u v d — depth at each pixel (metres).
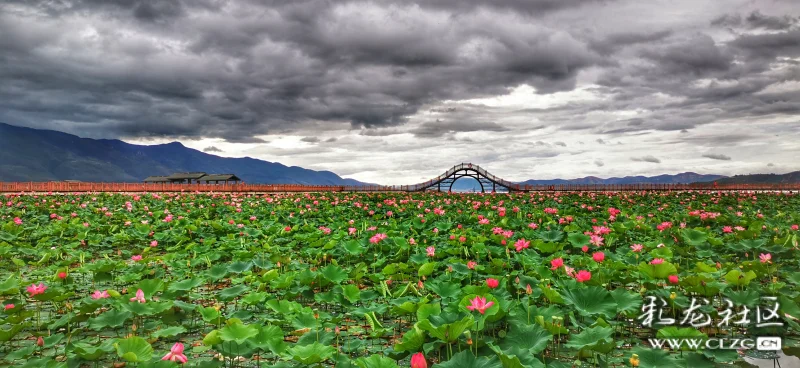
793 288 7.59
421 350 5.30
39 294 6.69
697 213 15.44
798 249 9.96
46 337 5.86
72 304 7.79
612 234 12.54
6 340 5.62
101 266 8.87
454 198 30.59
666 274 7.11
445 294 6.95
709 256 10.09
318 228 15.67
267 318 6.66
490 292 6.57
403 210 21.62
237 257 10.77
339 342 6.15
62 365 4.73
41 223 17.22
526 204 24.34
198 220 16.50
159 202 25.70
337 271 8.23
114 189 40.91
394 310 6.38
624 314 6.19
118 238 13.12
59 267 9.87
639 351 5.05
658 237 12.39
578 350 5.11
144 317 7.06
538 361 4.51
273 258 10.17
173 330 5.79
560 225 15.09
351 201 28.09
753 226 13.52
